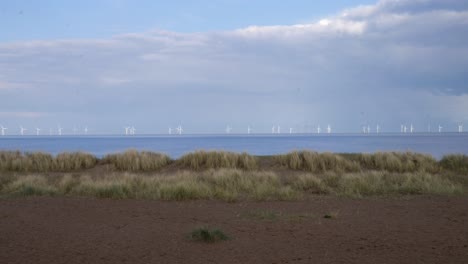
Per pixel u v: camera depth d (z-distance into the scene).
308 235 9.59
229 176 18.83
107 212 12.50
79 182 18.52
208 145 94.06
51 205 13.62
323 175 21.11
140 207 13.43
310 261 7.55
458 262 7.49
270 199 15.13
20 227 10.28
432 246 8.58
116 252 8.09
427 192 16.56
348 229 10.22
